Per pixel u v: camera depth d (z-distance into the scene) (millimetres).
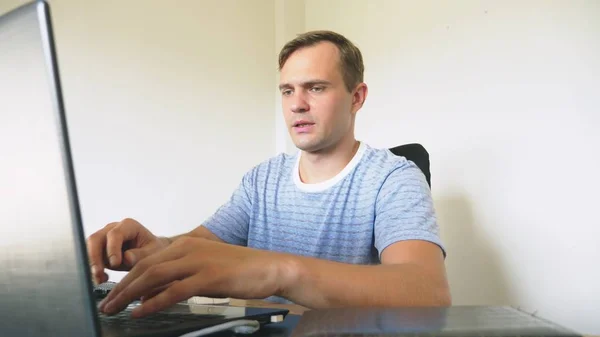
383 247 888
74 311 343
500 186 1722
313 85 1179
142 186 2234
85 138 2090
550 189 1573
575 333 366
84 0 2119
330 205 1218
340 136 1220
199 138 2432
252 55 2656
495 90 1754
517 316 430
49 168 338
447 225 1896
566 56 1544
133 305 721
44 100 330
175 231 2322
